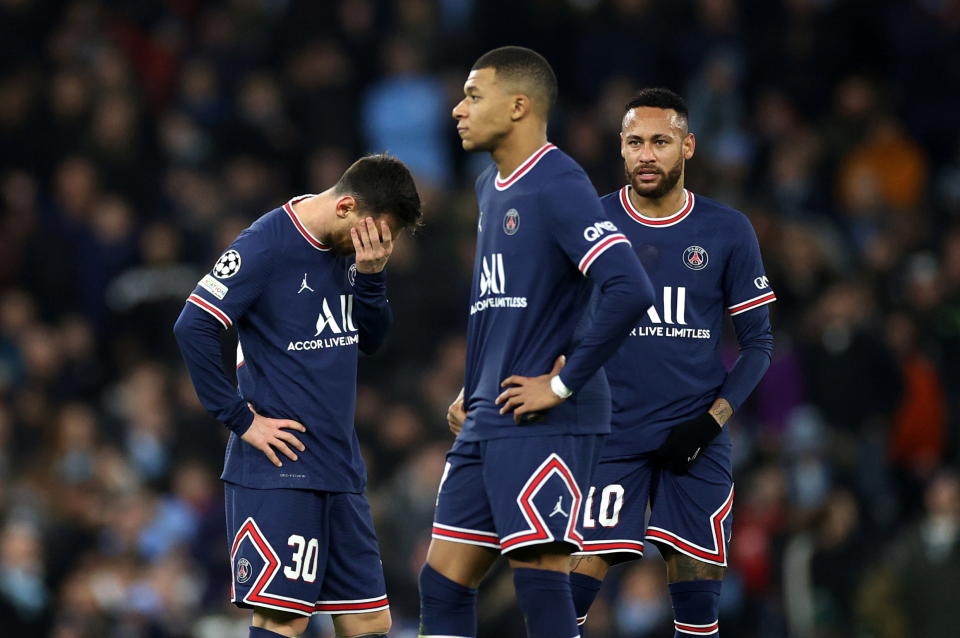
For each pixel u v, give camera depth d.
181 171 51.00
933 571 39.16
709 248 21.95
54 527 41.19
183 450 44.00
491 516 19.69
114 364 48.16
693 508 21.86
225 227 48.56
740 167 52.66
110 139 51.41
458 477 19.86
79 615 38.38
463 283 47.91
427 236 48.72
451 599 19.89
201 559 41.03
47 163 51.69
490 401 19.47
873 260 50.38
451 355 45.25
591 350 18.67
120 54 53.66
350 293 21.22
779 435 44.88
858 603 40.00
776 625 40.72
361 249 20.50
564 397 18.91
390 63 54.44
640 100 21.89
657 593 38.78
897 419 46.09
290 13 55.50
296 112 53.59
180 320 20.41
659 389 21.80
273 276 20.66
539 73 19.58
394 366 46.50
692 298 21.92
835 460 44.09
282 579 20.69
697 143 54.59
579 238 18.84
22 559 39.44
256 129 52.22
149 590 39.19
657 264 21.92
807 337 46.38
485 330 19.77
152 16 56.41
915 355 47.31
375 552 21.75
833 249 51.53
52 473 42.81
